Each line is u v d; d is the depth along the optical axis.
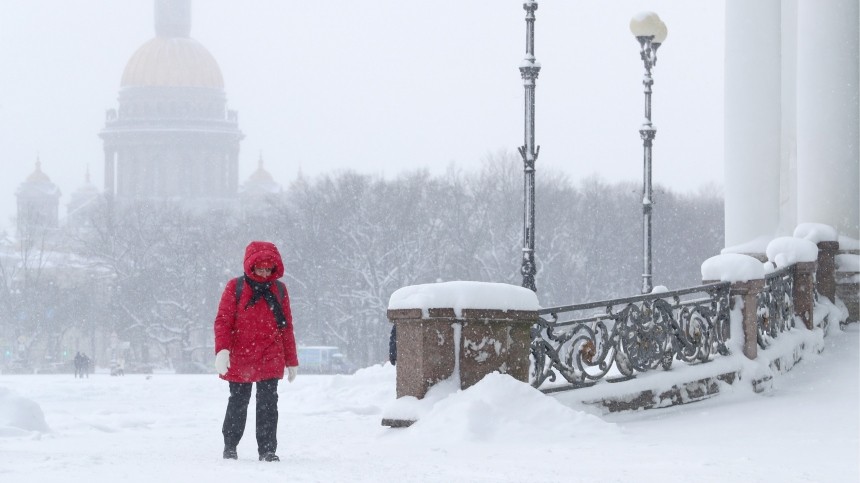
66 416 26.34
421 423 17.23
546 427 16.89
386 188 163.62
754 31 29.77
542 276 154.12
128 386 58.75
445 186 165.62
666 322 21.34
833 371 24.84
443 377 18.20
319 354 142.88
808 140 30.83
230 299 14.12
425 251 154.12
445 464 13.00
